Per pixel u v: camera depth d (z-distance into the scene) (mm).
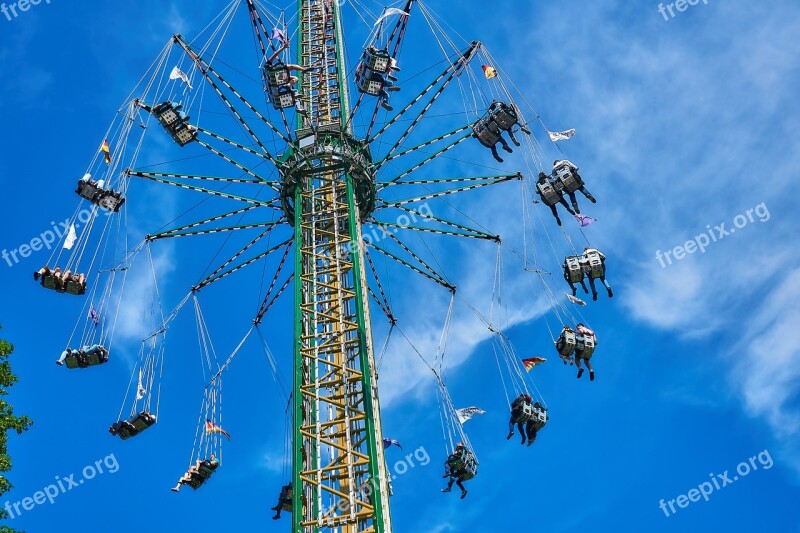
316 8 45719
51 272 33812
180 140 35469
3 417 29031
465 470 35562
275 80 35562
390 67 34688
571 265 35281
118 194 35312
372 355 30516
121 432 35938
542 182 35594
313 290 32469
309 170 35938
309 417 30125
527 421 34875
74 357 34438
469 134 37156
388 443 33281
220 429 38031
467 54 36875
